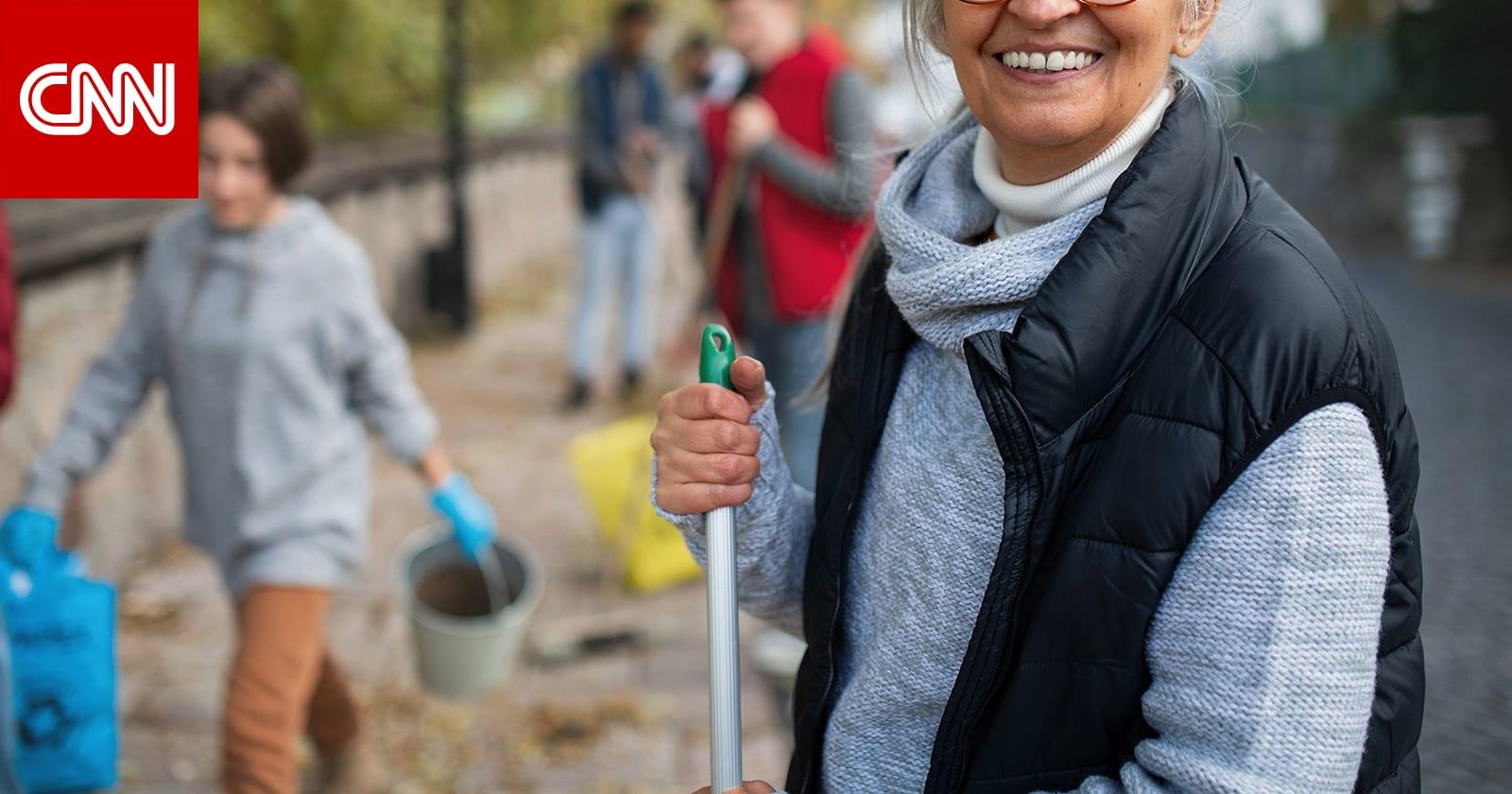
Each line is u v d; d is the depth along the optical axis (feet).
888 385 4.31
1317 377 3.32
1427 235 42.83
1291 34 63.87
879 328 4.34
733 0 12.00
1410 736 3.64
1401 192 45.91
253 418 8.42
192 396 8.50
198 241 8.50
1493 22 38.34
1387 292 34.24
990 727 3.77
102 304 14.02
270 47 24.76
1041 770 3.70
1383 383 3.42
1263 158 58.23
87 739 8.21
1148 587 3.45
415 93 31.27
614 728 11.21
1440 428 20.25
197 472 8.60
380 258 25.53
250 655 8.26
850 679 4.42
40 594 8.06
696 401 4.39
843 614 4.44
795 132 11.51
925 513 4.01
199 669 11.85
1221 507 3.37
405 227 27.22
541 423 20.97
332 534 8.55
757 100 11.75
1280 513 3.30
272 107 8.23
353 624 13.00
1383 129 46.24
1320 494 3.28
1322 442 3.29
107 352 8.67
